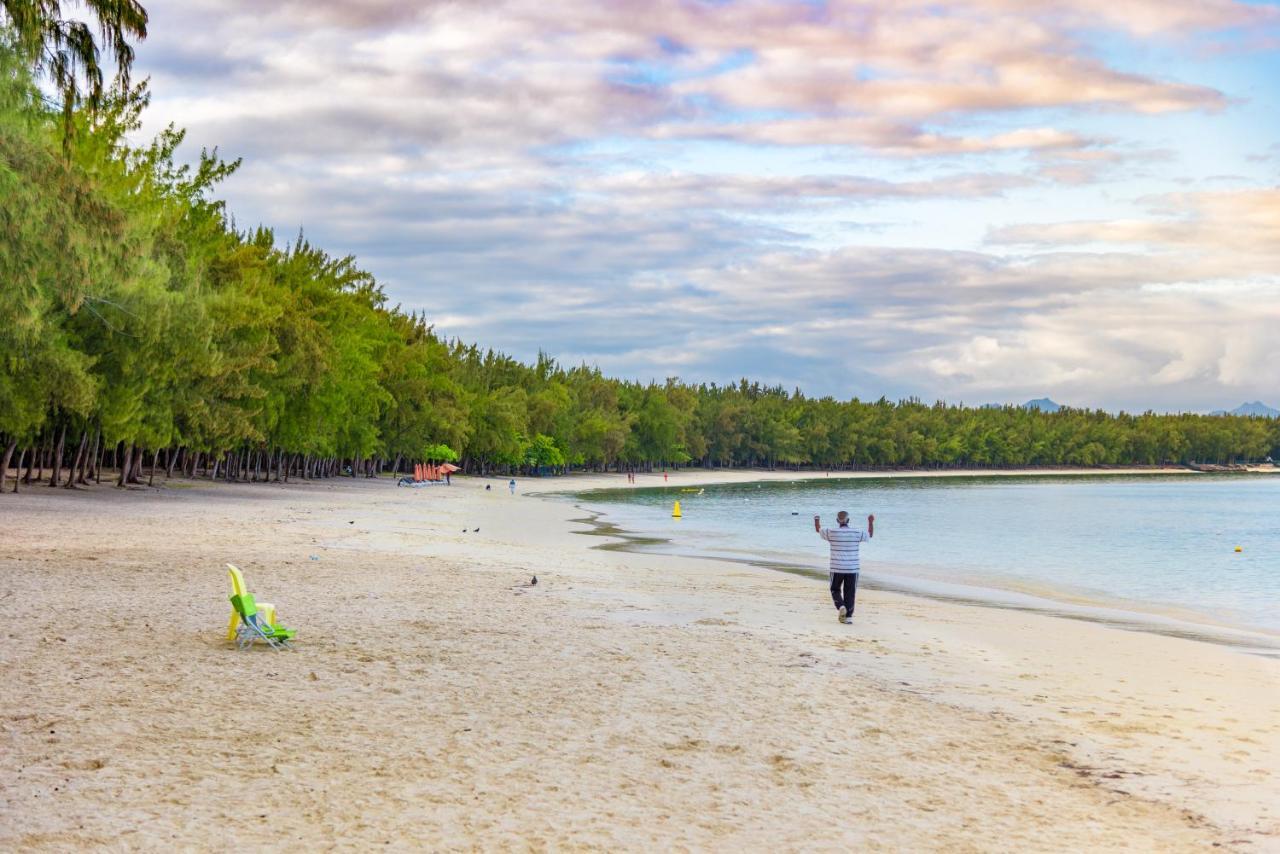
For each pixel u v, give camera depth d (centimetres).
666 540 4441
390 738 941
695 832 740
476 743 942
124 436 4359
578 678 1258
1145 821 826
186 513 3891
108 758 822
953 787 891
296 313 6334
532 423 14588
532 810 766
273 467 8850
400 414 10250
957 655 1645
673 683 1260
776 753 968
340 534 3434
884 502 9981
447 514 5506
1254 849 766
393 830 705
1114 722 1197
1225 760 1038
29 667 1124
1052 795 886
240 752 866
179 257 4412
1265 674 1644
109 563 2116
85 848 634
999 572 3528
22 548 2270
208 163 5419
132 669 1152
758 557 3678
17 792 727
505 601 1941
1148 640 1994
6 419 3425
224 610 1595
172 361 4294
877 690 1302
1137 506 9800
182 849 645
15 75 1958
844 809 813
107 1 2000
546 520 5584
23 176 1994
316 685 1136
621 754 934
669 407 18162
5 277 2012
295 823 706
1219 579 3481
